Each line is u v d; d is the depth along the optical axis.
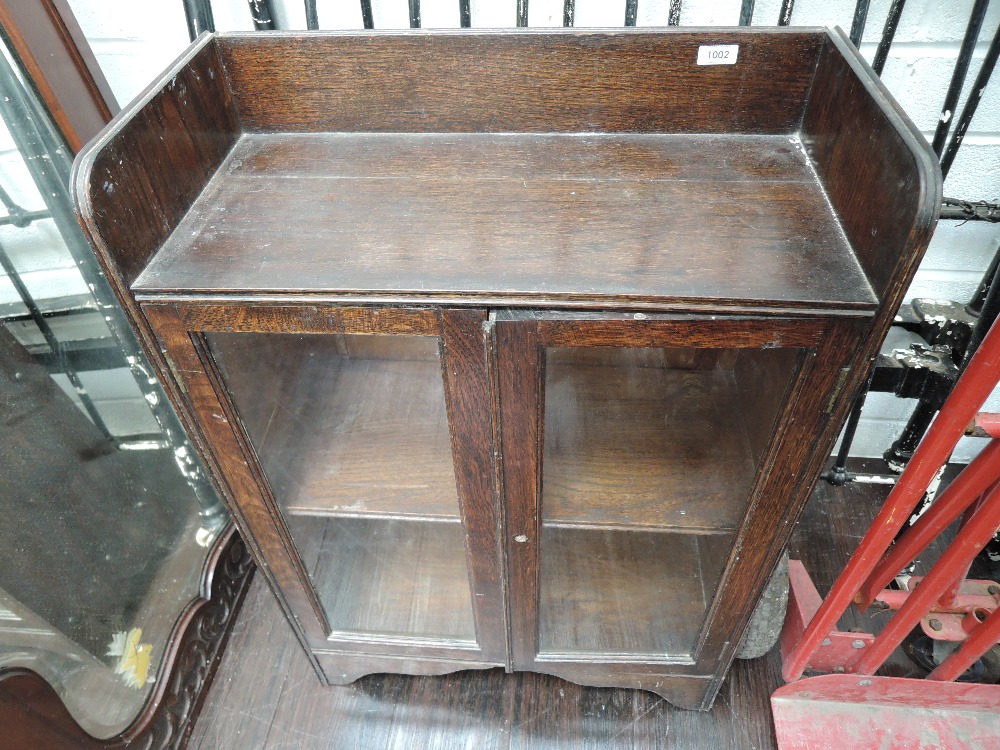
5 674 0.79
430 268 0.66
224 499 0.89
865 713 1.11
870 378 1.20
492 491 0.82
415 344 0.82
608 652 1.08
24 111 0.95
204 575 1.25
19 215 0.99
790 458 0.74
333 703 1.22
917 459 0.78
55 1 0.93
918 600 0.93
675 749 1.14
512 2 1.00
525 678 1.24
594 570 1.15
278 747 1.16
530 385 0.69
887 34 0.93
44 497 1.04
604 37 0.78
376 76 0.83
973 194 1.12
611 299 0.62
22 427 1.01
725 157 0.81
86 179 0.59
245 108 0.86
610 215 0.72
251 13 0.99
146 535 1.26
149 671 1.13
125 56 1.09
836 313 0.61
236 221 0.74
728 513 0.84
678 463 0.83
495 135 0.87
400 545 1.21
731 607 0.95
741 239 0.68
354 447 0.92
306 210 0.75
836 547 1.40
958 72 0.93
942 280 1.23
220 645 1.27
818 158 0.77
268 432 0.86
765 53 0.77
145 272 0.67
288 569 0.99
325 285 0.64
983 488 0.81
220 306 0.66
